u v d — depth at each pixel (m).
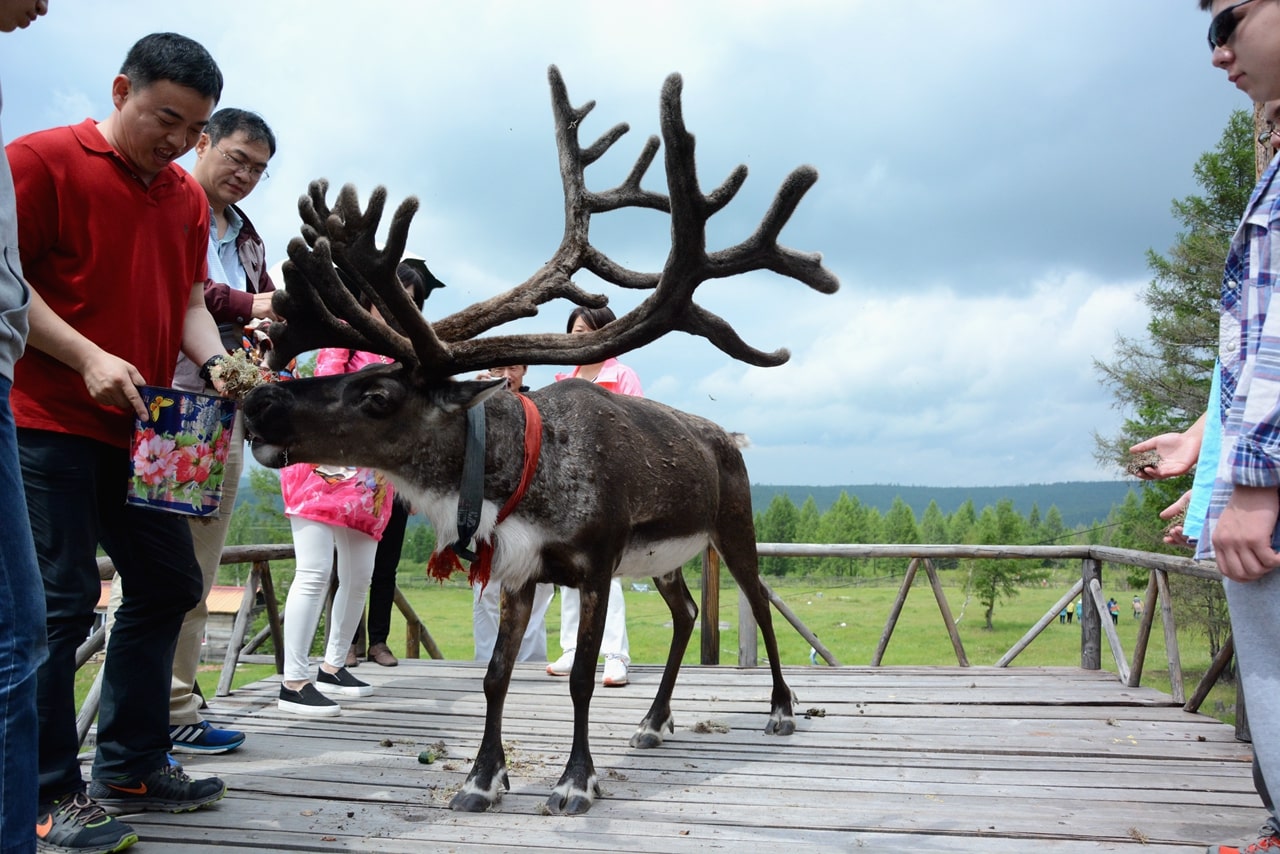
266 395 3.17
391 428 3.35
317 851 2.96
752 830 3.18
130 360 2.95
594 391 3.89
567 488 3.49
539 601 6.38
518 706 4.90
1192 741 4.29
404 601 6.77
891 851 3.02
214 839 3.04
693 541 4.17
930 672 5.86
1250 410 2.09
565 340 3.43
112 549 3.04
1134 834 3.15
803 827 3.21
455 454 3.42
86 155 2.80
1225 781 3.73
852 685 5.46
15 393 2.75
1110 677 5.71
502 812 3.33
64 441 2.78
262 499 30.45
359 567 4.90
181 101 2.77
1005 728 4.52
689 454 4.11
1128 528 27.69
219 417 2.94
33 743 1.89
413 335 3.22
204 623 3.98
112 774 3.16
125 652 3.12
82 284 2.81
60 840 2.75
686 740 4.29
